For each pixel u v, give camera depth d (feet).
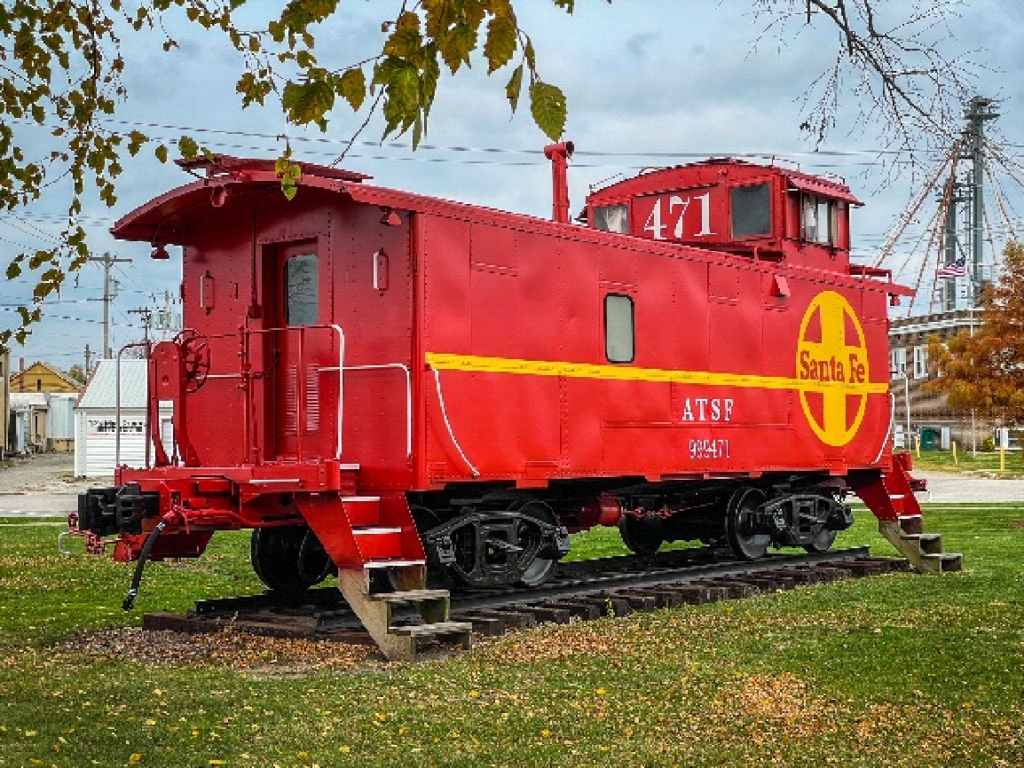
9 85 20.98
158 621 34.83
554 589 39.19
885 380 55.77
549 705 24.68
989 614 36.96
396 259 34.17
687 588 41.55
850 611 37.73
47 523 79.97
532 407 37.32
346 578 31.19
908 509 54.90
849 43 18.88
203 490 32.45
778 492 50.88
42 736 21.77
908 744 22.09
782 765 20.75
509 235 36.94
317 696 25.29
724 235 51.70
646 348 42.24
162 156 21.54
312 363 35.88
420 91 14.26
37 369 387.34
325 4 14.99
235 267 37.37
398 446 33.76
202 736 21.95
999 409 80.64
